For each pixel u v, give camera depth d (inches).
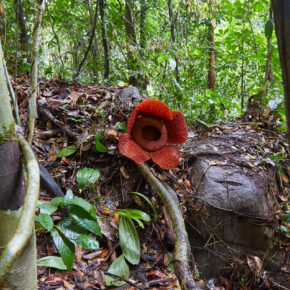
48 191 85.8
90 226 71.8
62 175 99.7
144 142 96.8
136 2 222.8
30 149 39.5
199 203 98.9
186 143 123.2
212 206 97.3
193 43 218.8
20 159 40.9
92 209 73.6
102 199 98.5
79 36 232.7
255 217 95.7
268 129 146.9
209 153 114.3
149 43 172.1
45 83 139.9
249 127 146.8
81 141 106.4
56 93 132.8
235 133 137.8
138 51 175.8
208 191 100.2
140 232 96.3
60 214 85.7
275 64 177.9
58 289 71.7
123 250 84.9
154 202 100.0
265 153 120.3
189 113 167.9
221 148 119.6
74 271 78.4
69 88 139.6
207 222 97.7
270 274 94.0
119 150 95.9
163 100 177.3
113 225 91.0
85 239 69.3
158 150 97.8
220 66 233.6
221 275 95.3
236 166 108.7
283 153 122.1
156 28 256.5
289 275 94.2
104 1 195.5
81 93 132.3
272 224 97.7
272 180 109.2
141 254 90.8
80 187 90.1
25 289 41.7
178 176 106.4
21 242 28.9
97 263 82.6
